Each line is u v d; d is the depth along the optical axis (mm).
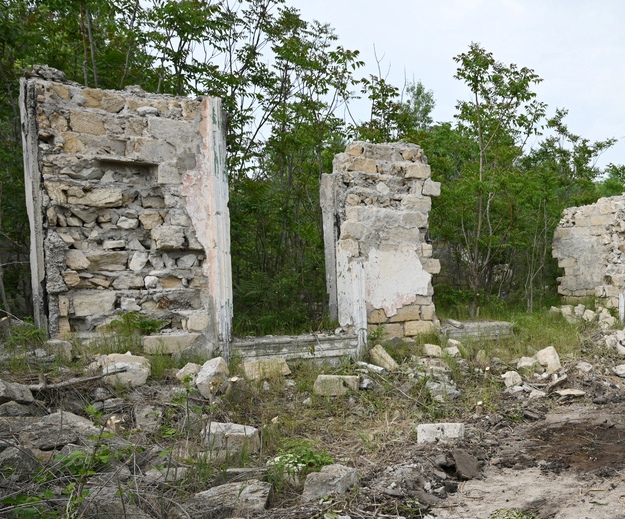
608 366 8016
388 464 4773
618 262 12328
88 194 6707
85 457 3523
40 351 5918
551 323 10109
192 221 7066
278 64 11438
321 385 6395
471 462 4770
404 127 12289
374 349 7566
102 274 6727
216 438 4727
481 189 10875
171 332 6816
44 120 6500
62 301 6469
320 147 10672
